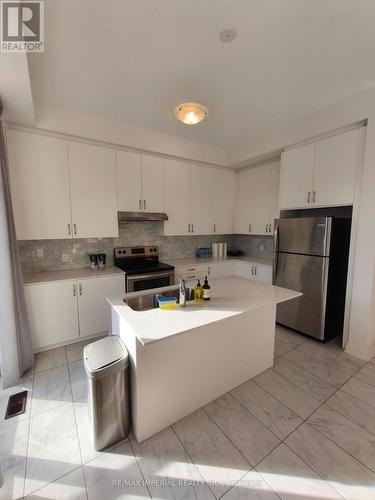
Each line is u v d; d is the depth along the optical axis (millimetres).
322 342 2744
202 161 3662
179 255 4113
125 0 1279
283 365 2346
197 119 1934
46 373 2205
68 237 2740
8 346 1989
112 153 2957
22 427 1628
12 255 2125
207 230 3959
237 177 4238
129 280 2973
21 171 2439
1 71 1493
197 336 1744
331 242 2557
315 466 1380
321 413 1761
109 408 1451
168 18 1397
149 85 2100
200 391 1809
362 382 2096
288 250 2939
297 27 1468
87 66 1830
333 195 2539
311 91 2199
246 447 1496
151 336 1289
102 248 3322
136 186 3172
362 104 2219
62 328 2633
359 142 2311
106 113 2666
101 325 2855
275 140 3094
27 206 2494
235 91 2191
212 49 1652
